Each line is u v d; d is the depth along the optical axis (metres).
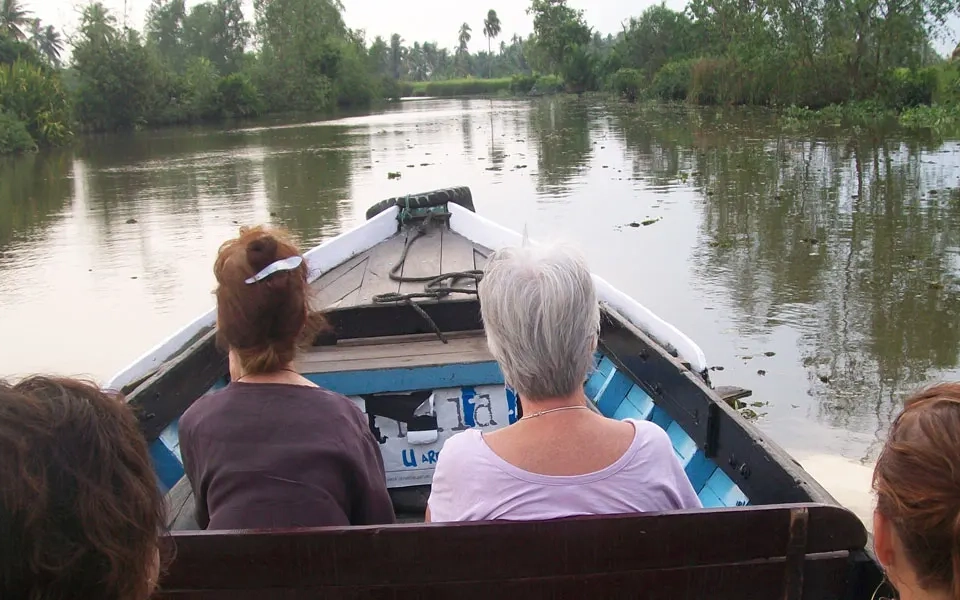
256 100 49.69
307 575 1.77
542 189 14.55
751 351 6.35
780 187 13.48
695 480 2.93
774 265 8.74
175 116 45.50
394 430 3.35
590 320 1.83
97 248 11.44
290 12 54.56
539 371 1.81
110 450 0.90
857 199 12.12
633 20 57.91
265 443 2.02
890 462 1.15
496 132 28.12
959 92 22.92
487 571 1.74
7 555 0.81
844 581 1.79
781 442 4.96
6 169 23.50
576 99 53.16
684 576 1.76
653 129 25.78
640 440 1.84
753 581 1.77
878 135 20.23
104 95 41.97
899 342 6.41
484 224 5.44
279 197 15.27
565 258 1.86
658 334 4.06
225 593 1.78
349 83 59.16
